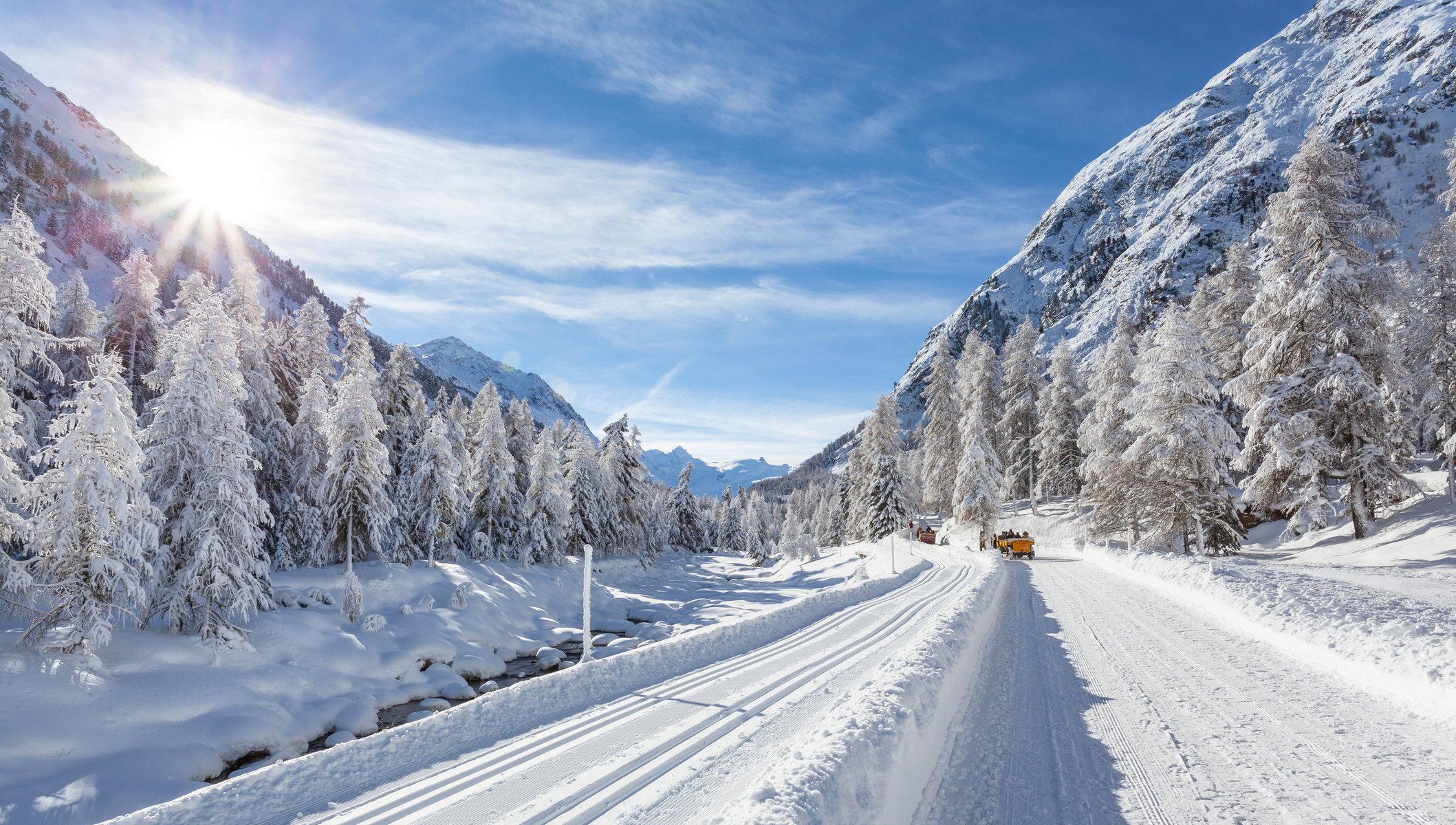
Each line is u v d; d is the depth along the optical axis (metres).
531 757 6.41
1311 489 25.19
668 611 36.84
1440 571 18.06
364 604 26.86
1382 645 9.11
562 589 40.06
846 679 9.58
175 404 18.47
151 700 15.37
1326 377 24.05
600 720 7.67
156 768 13.37
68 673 14.86
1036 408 53.09
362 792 5.59
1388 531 23.95
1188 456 27.11
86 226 167.12
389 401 36.97
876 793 4.76
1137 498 29.20
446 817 5.07
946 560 35.22
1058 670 10.32
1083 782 6.03
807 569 51.97
